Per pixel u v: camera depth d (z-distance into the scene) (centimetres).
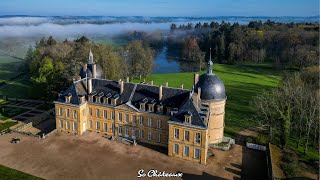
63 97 9050
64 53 15325
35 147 8238
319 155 7431
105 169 7256
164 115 8119
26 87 14712
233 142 8669
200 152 7512
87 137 8875
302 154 7956
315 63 15688
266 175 7112
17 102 12188
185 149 7694
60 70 12494
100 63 13988
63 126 9175
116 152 8062
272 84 16250
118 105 8619
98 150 8150
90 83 9150
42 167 7281
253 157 7919
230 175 7100
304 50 17575
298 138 9012
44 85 11819
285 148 8244
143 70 17675
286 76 12644
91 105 9044
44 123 9988
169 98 8319
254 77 18100
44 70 12088
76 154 7912
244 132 9400
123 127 8756
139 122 8500
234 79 17475
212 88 8219
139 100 8594
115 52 17238
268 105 9881
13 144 8362
